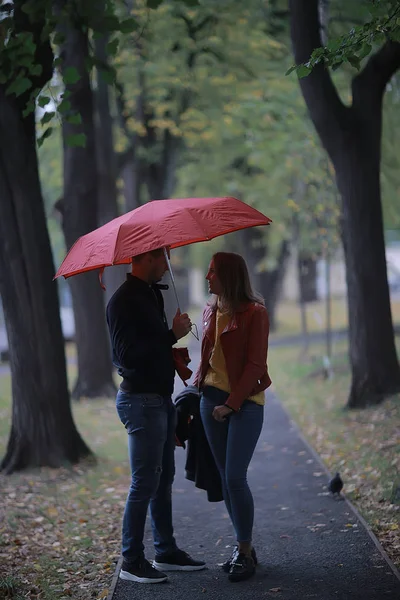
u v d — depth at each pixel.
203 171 28.31
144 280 5.83
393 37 7.20
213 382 5.86
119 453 12.09
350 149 12.74
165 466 6.11
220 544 6.95
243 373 5.70
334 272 22.98
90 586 6.03
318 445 11.52
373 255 13.08
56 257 36.50
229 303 5.79
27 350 10.81
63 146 17.02
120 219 5.73
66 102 8.84
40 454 10.83
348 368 19.66
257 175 26.58
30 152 10.39
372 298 13.15
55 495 9.39
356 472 9.28
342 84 17.58
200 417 6.10
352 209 13.03
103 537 7.58
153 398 5.74
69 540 7.51
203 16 17.66
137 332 5.68
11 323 10.80
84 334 18.41
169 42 18.58
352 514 7.53
